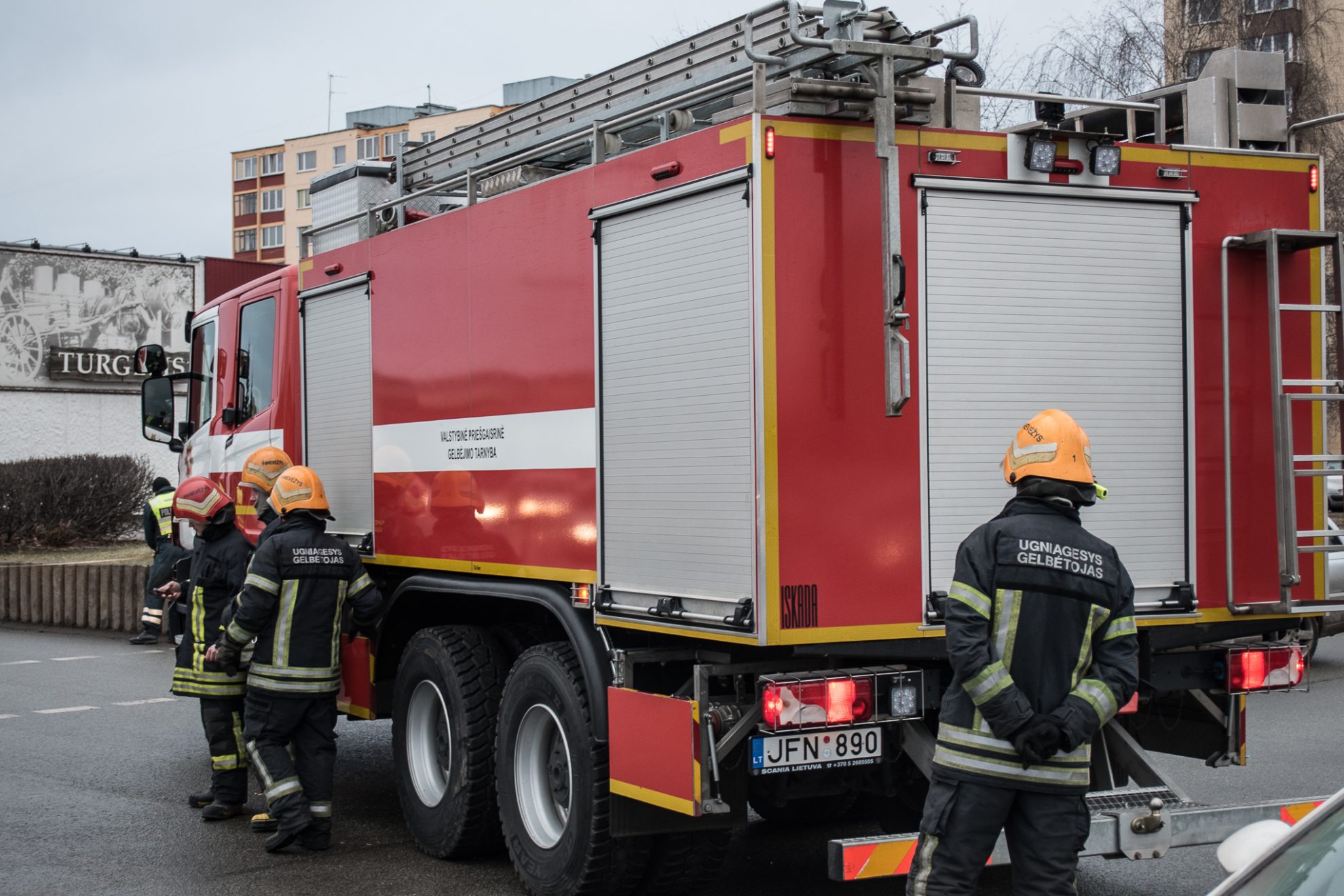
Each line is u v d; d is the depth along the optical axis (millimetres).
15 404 27062
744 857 6254
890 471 4602
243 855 6414
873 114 4609
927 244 4734
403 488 6730
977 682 3691
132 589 16281
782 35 5176
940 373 4719
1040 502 3895
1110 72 19844
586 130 5543
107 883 5930
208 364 9164
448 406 6305
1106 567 3832
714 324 4645
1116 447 5004
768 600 4398
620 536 5102
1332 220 20094
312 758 6504
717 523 4613
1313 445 5344
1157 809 4531
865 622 4531
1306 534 5180
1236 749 5262
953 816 3814
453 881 5961
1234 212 5242
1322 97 20391
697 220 4734
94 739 9422
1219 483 5156
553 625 6070
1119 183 5047
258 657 6379
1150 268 5094
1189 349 5121
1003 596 3781
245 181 85875
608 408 5168
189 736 9484
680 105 5129
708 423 4664
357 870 6152
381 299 6969
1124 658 3816
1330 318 5660
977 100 5035
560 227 5480
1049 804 3771
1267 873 2486
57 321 27641
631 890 5301
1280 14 20172
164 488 15602
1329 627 11508
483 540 6031
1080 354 4949
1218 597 5129
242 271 30562
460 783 6051
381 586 7258
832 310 4539
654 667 5129
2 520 22266
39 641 15797
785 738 4527
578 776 5219
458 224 6262
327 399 7512
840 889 5715
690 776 4605
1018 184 4859
